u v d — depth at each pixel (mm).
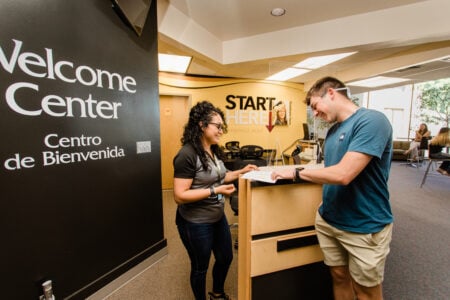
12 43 1119
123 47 1700
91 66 1485
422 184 4414
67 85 1362
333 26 2834
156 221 2082
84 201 1496
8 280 1171
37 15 1208
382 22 2613
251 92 5016
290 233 1229
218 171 1317
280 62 3596
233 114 4934
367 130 885
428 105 7797
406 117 8820
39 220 1275
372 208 978
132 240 1854
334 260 1179
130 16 1681
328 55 3350
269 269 1183
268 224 1155
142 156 1912
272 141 5238
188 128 1272
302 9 2586
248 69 4148
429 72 4848
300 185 1202
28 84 1189
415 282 1739
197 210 1233
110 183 1658
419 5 2457
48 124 1285
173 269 1961
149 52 1938
